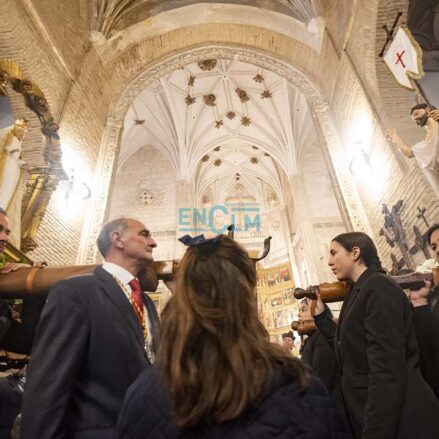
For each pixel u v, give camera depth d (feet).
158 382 2.81
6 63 14.66
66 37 25.02
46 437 3.78
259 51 35.91
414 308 7.02
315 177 52.85
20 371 9.59
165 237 50.55
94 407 4.42
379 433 4.56
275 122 55.36
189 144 56.39
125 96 33.88
